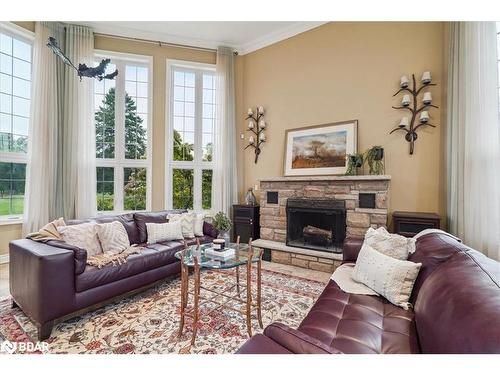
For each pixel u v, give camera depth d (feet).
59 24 13.32
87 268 7.32
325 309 5.23
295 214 12.97
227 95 15.99
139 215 11.14
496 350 2.42
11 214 12.50
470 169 8.64
